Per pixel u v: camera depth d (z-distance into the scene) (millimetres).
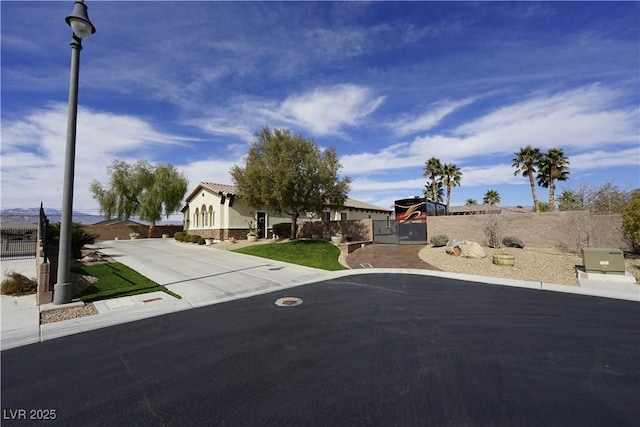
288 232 23266
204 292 8578
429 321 6094
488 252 14461
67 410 3260
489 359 4395
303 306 7238
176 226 33312
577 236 15383
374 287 9344
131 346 4945
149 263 13609
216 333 5492
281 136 18031
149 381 3834
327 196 18953
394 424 2971
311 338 5207
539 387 3652
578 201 21031
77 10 6863
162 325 5969
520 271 11414
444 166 43000
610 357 4477
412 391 3549
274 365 4230
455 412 3160
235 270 12102
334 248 17594
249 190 18953
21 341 5168
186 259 15055
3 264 12703
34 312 6496
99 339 5262
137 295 8125
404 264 13602
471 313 6633
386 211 40469
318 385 3693
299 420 3047
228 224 23047
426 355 4523
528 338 5195
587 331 5535
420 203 22062
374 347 4812
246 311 6875
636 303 7473
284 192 17500
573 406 3279
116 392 3596
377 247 18938
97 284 9227
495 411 3180
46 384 3785
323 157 18562
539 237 16391
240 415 3139
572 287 9070
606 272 9836
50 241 13016
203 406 3303
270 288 9211
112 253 17016
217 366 4215
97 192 28688
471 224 18344
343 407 3252
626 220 11984
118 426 3000
